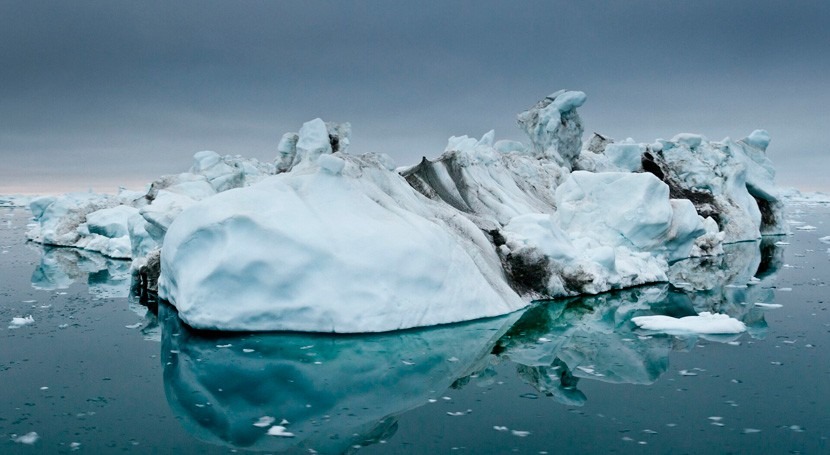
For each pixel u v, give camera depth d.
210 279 12.43
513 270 17.16
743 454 7.17
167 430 8.03
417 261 13.34
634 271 19.08
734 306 16.09
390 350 11.67
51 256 28.83
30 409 8.76
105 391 9.54
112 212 30.48
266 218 12.69
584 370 10.64
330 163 14.07
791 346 12.02
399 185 17.58
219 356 11.17
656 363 11.02
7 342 12.53
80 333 13.29
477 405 8.95
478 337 12.76
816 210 69.56
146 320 14.46
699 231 22.66
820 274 21.62
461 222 17.41
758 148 37.47
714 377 10.13
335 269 12.60
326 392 9.52
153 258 18.11
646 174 20.80
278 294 12.42
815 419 8.23
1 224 51.59
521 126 33.38
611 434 7.82
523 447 7.43
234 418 8.46
